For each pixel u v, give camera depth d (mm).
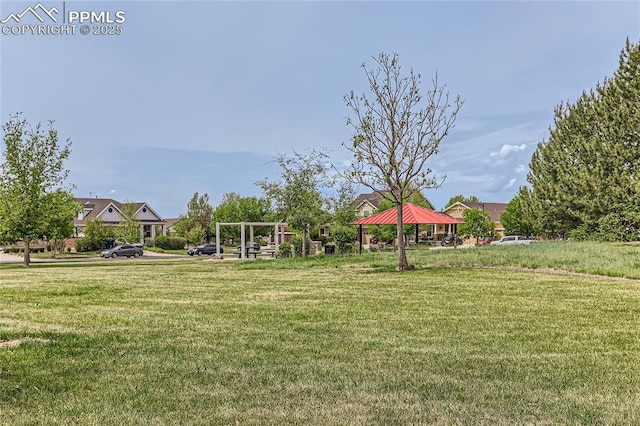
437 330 6746
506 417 3730
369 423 3637
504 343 5980
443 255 19766
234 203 58062
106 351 5703
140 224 54688
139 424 3641
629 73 26219
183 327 7121
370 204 57156
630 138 26250
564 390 4312
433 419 3703
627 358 5293
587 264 14625
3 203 26156
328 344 5988
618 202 26156
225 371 4910
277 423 3645
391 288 11352
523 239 44969
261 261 22984
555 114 33781
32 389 4398
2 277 16312
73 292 11625
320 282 13070
